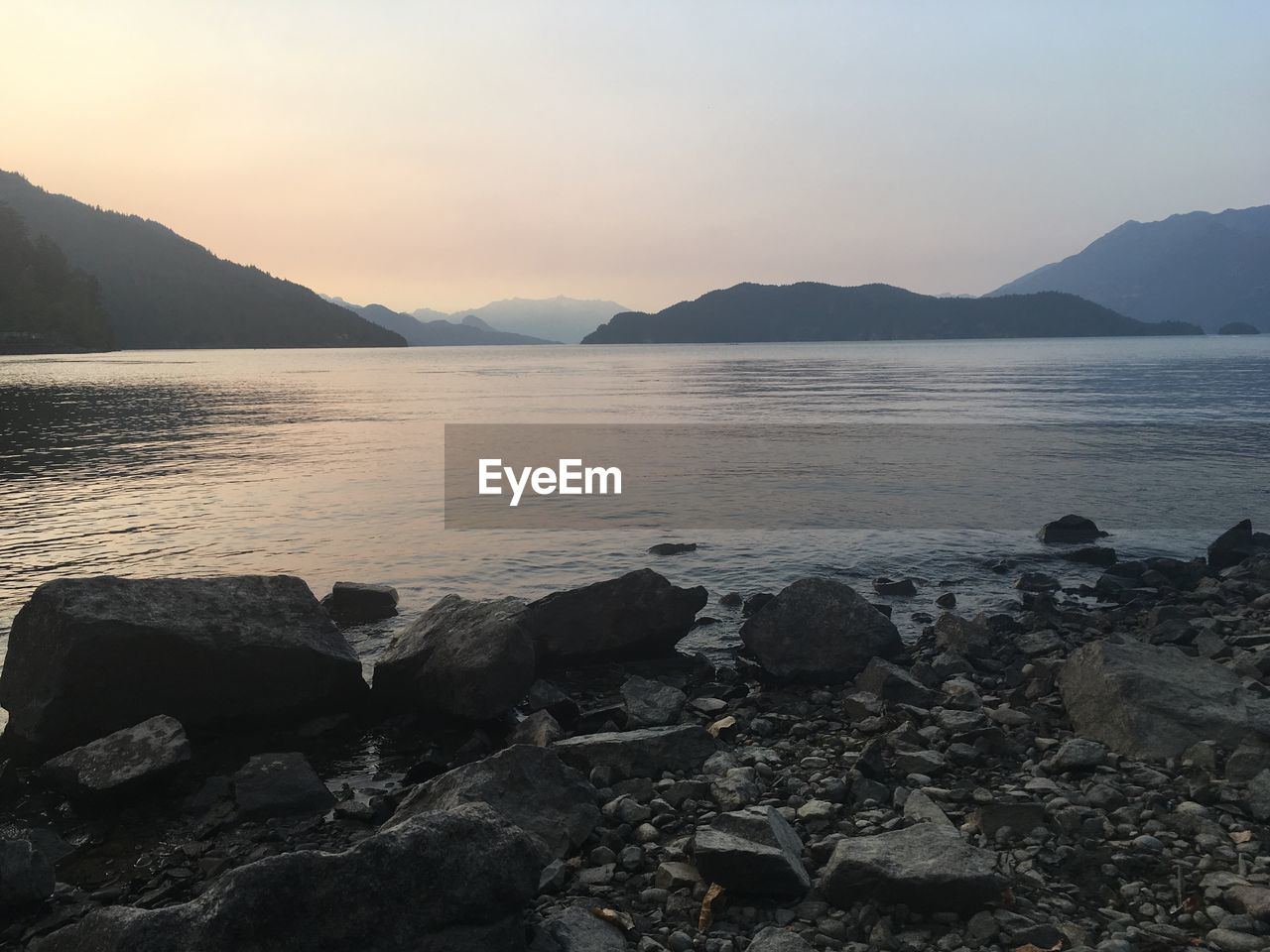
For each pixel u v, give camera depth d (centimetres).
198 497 2897
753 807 756
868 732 1050
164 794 935
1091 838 745
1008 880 653
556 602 1369
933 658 1338
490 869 581
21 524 2448
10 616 1589
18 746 1032
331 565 1981
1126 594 1709
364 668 1329
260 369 16112
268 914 524
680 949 609
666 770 938
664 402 7731
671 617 1374
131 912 532
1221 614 1548
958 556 2072
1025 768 911
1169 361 14962
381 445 4484
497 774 798
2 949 666
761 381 11144
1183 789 823
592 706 1197
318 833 840
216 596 1137
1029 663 1273
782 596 1341
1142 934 602
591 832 794
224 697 1089
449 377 13388
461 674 1102
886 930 612
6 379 10738
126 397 7981
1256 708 940
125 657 1039
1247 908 614
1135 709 946
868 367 14975
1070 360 16312
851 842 693
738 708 1153
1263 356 16938
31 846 732
